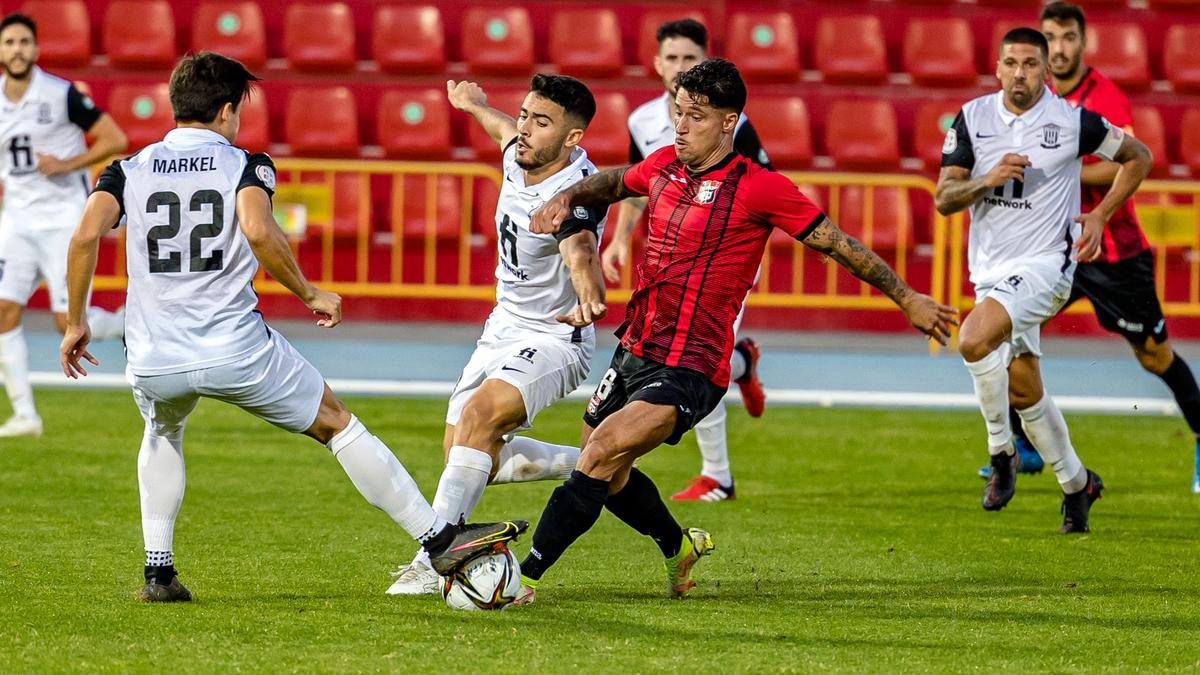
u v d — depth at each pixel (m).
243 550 21.91
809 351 49.59
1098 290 28.78
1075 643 17.08
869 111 57.31
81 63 58.50
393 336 50.69
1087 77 28.75
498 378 19.50
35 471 28.31
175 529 23.41
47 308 54.28
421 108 57.12
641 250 52.88
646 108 28.14
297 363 17.69
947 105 57.62
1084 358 49.19
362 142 58.66
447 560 17.72
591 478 17.94
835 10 61.12
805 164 56.94
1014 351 24.80
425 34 59.06
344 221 54.00
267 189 17.14
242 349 17.20
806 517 26.00
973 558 22.55
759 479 30.00
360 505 25.88
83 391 39.31
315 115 56.75
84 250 17.08
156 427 18.00
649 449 17.97
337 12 59.25
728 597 19.36
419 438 33.59
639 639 16.75
